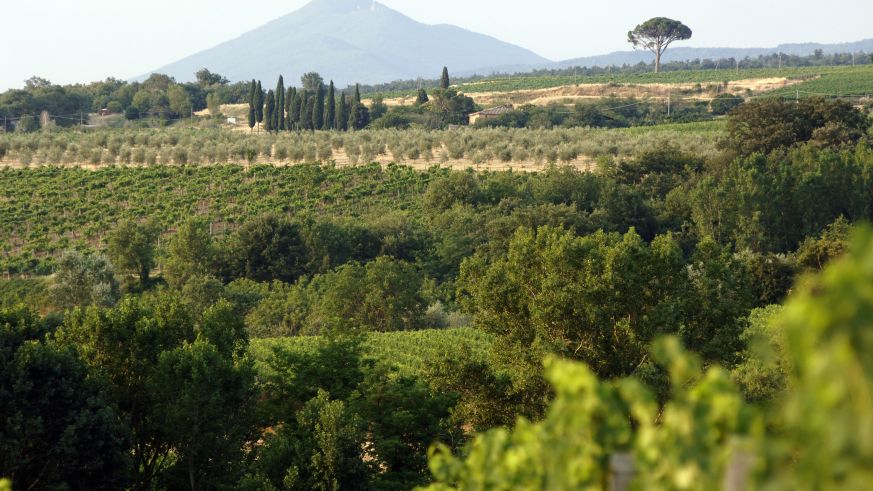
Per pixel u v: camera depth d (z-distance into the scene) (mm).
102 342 33375
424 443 34156
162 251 102750
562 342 31812
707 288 33625
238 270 100500
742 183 99062
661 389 28547
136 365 33375
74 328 33812
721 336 32312
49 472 27594
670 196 110312
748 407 4215
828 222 98625
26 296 86750
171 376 31125
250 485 28109
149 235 100625
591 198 112500
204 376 30688
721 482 4004
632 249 33812
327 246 101438
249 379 34062
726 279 33688
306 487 29250
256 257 100625
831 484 2932
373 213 115000
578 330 32781
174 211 115750
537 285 35594
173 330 36125
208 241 98562
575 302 32844
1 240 103500
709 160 119562
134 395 33750
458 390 34219
